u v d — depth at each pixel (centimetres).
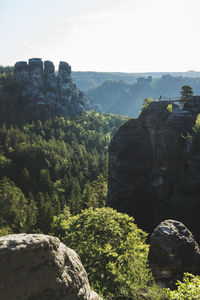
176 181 4831
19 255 550
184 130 5097
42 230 5866
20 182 9956
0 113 16812
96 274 1919
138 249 2167
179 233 2039
